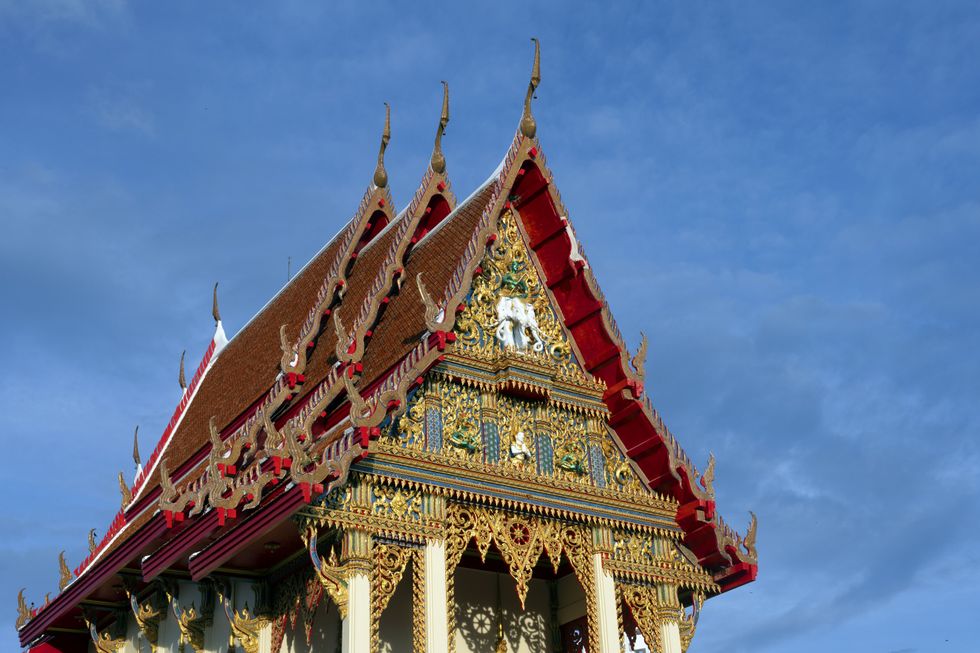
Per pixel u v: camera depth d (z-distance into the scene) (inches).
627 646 1262.3
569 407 1222.9
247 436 1214.9
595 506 1187.9
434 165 1418.6
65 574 1525.6
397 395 1074.1
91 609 1387.8
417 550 1059.9
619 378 1246.9
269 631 1119.0
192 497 1116.5
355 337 1216.2
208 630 1200.8
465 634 1256.8
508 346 1195.9
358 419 1043.9
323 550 1058.1
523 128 1269.7
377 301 1264.8
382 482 1057.5
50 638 1530.5
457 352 1155.3
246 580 1152.8
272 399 1299.2
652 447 1243.8
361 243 1517.0
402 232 1341.0
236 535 1047.6
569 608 1299.2
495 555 1302.9
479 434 1146.7
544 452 1189.1
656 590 1208.8
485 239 1182.3
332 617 1183.6
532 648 1288.1
